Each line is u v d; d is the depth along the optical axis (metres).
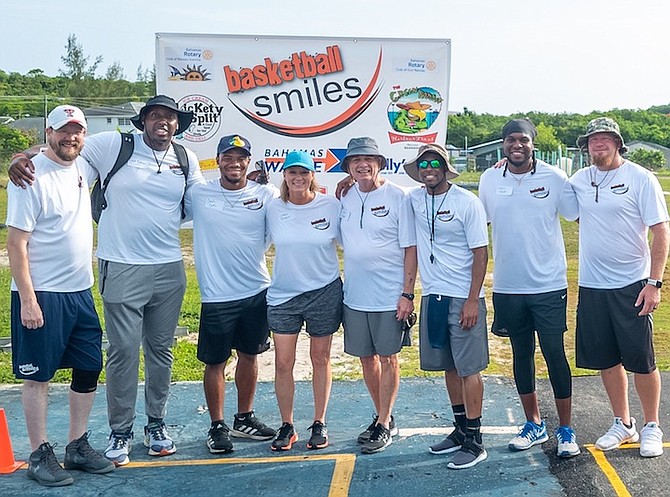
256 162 6.72
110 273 4.88
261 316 5.26
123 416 5.00
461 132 65.88
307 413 5.99
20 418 5.96
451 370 4.98
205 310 5.15
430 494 4.48
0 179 32.66
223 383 5.30
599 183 4.85
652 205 4.71
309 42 6.63
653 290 4.72
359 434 5.51
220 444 5.16
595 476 4.64
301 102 6.68
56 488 4.63
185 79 6.62
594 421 5.56
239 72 6.63
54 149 4.53
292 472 4.83
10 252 4.45
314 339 5.14
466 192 4.81
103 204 4.90
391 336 5.02
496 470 4.79
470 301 4.76
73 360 4.78
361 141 4.95
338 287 5.15
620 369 5.04
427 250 4.88
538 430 5.15
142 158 4.92
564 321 4.91
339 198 5.13
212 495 4.53
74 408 4.86
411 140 6.71
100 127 66.62
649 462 4.80
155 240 4.95
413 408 6.01
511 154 4.80
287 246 5.02
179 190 5.04
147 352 5.17
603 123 4.77
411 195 4.97
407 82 6.67
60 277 4.61
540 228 4.86
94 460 4.84
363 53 6.64
